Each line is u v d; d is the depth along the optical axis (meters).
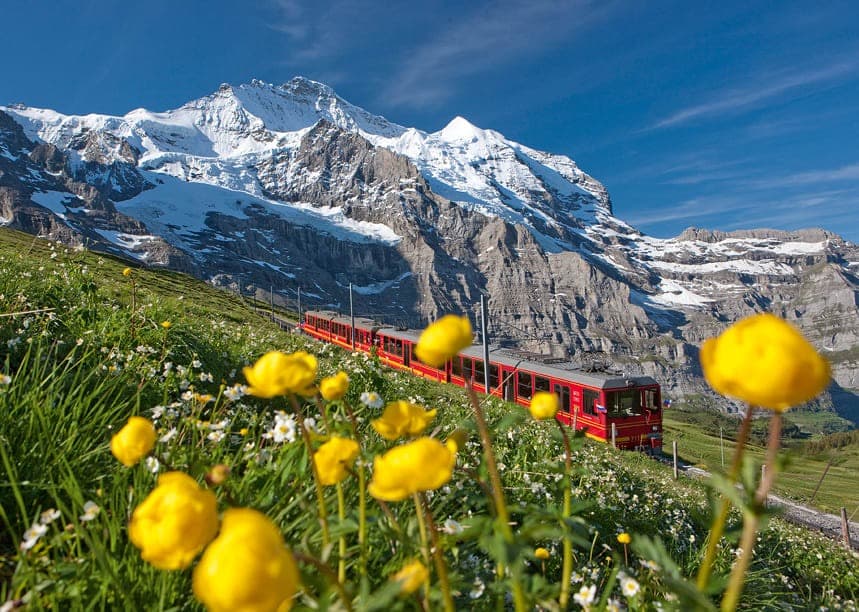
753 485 1.09
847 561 10.16
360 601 1.45
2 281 7.06
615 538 5.11
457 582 2.07
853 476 56.28
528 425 7.46
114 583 1.95
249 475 2.78
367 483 2.91
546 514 1.95
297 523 2.54
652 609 2.63
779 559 8.72
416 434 1.94
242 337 11.09
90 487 2.89
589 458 8.45
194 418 3.52
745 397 1.03
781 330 1.01
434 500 3.33
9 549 2.54
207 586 0.89
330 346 13.76
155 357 6.23
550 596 1.85
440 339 1.60
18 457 2.94
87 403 3.62
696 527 7.97
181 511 1.16
